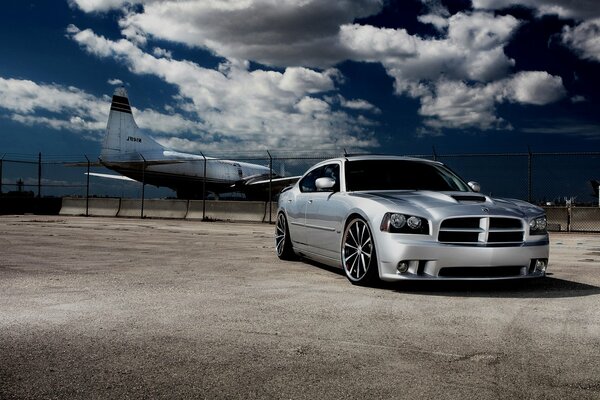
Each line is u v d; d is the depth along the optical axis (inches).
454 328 134.1
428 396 87.9
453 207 188.5
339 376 97.6
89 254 310.3
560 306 163.0
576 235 555.5
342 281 211.9
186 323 137.7
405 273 184.1
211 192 1524.4
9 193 975.6
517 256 183.8
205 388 91.3
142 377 96.7
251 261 281.1
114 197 959.0
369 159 250.4
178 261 277.9
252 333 128.0
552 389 91.4
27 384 92.7
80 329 131.0
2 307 157.1
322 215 237.5
